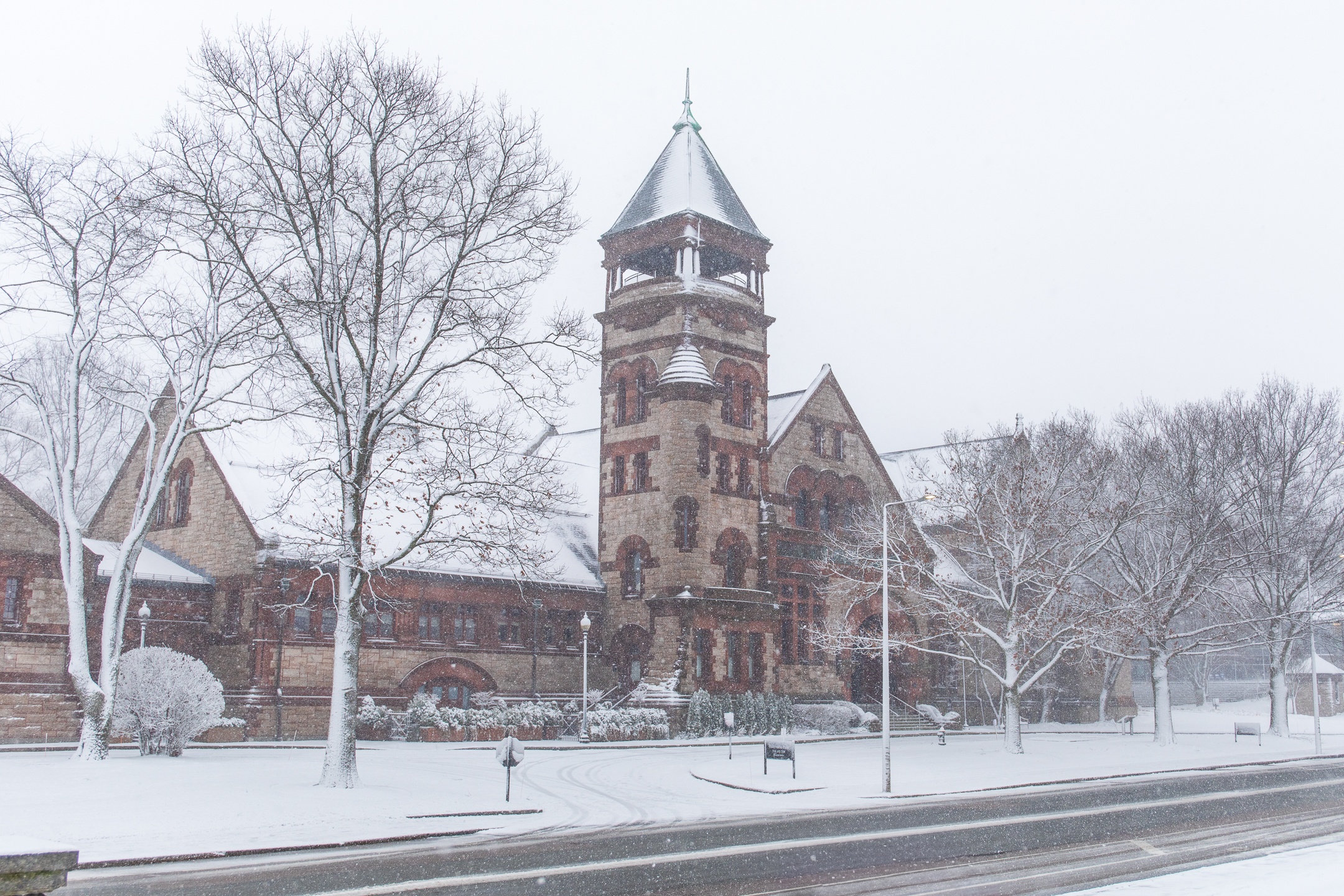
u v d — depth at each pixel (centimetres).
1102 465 4341
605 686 4969
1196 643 4753
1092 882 1447
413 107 2456
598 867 1565
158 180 2455
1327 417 4856
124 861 1555
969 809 2403
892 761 3541
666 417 4966
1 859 515
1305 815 2258
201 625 4222
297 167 2375
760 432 5275
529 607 4788
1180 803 2511
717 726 4662
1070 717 6731
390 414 2445
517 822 2094
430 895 1327
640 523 4991
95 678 3828
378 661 4275
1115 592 4459
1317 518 5094
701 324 5131
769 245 5488
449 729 4066
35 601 3669
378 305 2419
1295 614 4841
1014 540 4094
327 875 1473
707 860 1633
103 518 4853
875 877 1481
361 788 2334
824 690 5375
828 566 4991
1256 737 5525
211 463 4378
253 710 3925
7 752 3108
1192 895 1204
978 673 6322
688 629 4750
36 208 2645
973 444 4559
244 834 1808
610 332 5325
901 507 5238
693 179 5306
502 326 2520
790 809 2394
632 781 2909
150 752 2948
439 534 3397
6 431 2867
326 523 3203
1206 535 4531
